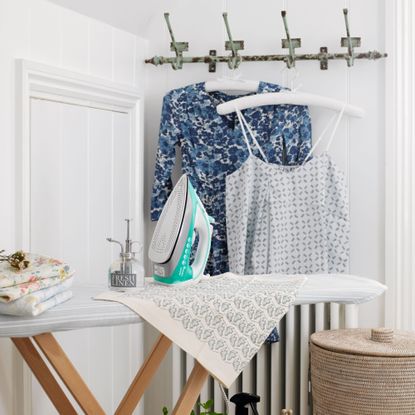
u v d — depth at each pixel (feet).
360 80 8.63
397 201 8.46
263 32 8.91
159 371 9.30
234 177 8.59
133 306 5.56
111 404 8.55
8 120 6.85
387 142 8.50
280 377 8.65
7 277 5.28
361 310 8.69
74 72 7.64
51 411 7.63
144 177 9.24
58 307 5.46
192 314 5.59
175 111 8.80
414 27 8.39
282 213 8.50
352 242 8.70
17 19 6.94
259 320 5.68
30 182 7.29
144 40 9.11
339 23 8.68
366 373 7.00
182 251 6.19
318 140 8.50
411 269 8.45
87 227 8.12
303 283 6.33
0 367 6.78
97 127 8.26
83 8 7.86
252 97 8.46
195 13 9.11
